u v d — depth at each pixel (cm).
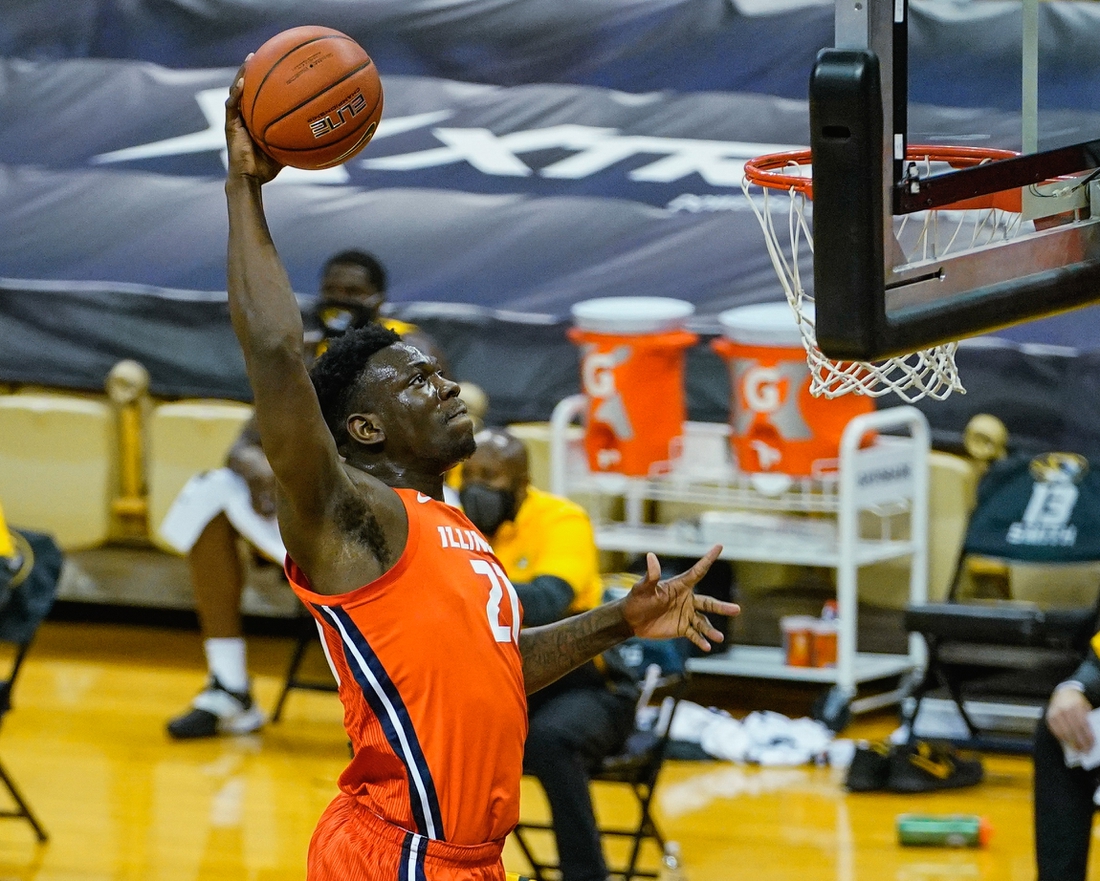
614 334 1884
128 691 2044
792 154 1078
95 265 2188
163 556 2173
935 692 1934
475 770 869
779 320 1838
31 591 1625
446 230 2191
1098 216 988
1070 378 1870
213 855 1598
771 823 1666
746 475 1891
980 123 987
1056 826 1396
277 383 802
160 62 2627
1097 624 1655
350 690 868
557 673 933
